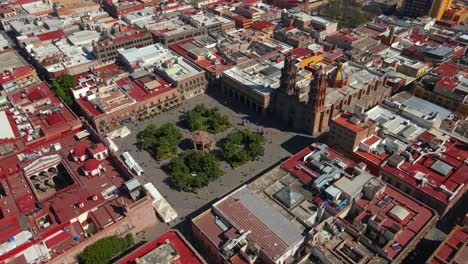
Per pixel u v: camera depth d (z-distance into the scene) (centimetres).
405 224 11781
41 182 15112
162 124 19312
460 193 13450
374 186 12706
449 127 16688
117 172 14262
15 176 14225
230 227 11969
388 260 10719
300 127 18812
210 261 12019
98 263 11438
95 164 13962
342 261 10662
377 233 11644
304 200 12862
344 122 15825
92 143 15838
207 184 15438
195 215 14075
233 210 12400
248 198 12862
